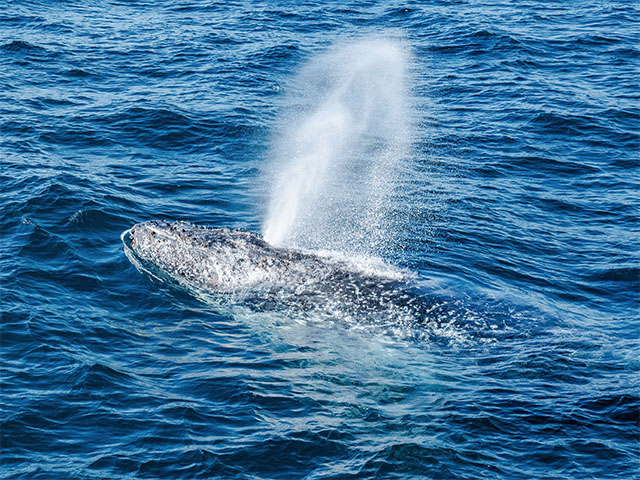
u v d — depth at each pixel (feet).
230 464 76.43
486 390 87.92
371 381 89.51
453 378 90.02
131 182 139.54
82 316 98.22
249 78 202.28
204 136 165.17
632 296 111.86
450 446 79.05
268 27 246.27
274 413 83.82
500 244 125.70
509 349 95.20
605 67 215.92
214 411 83.76
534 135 172.35
